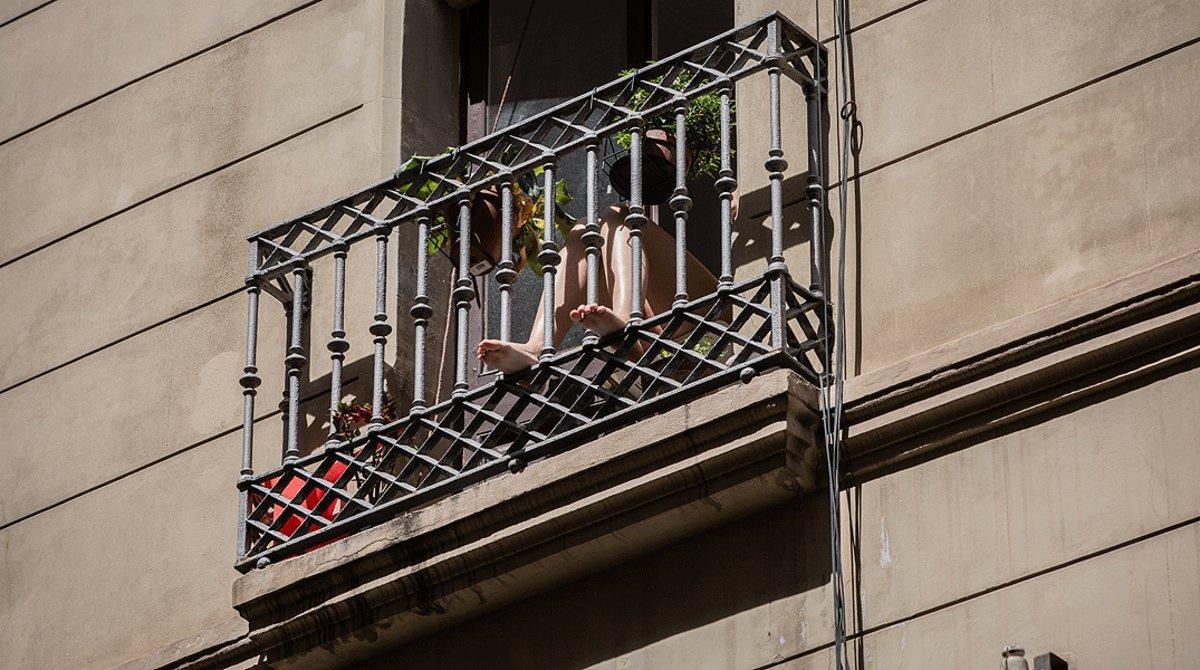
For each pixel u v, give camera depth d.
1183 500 11.61
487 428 14.74
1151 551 11.59
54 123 16.94
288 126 15.79
